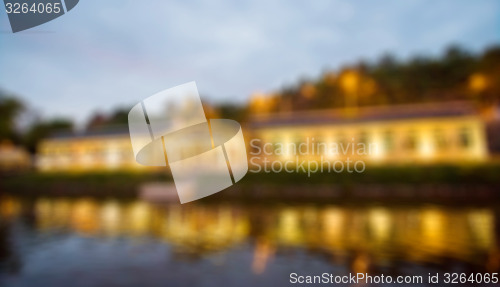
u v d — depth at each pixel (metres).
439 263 7.20
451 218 12.80
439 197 18.36
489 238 9.30
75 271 7.15
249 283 6.30
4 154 38.66
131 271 7.12
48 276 6.84
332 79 53.97
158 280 6.53
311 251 8.45
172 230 11.56
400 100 44.06
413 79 46.12
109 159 30.52
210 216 14.66
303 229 11.34
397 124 22.58
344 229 11.18
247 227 11.95
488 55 41.16
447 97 42.25
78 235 10.86
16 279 6.71
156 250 8.82
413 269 6.86
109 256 8.30
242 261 7.71
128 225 12.65
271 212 15.59
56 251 8.80
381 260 7.51
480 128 21.06
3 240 10.23
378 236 9.91
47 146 33.06
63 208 18.44
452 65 44.97
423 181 19.30
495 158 20.53
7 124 43.03
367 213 14.65
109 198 23.23
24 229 12.01
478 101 37.97
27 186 28.34
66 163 31.98
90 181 26.95
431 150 21.83
